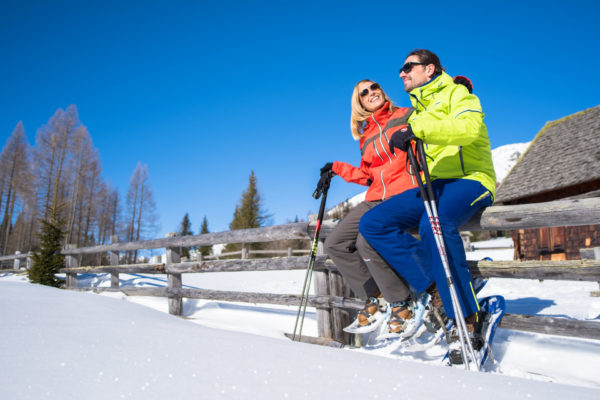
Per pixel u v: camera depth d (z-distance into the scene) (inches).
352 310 127.2
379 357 44.3
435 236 73.9
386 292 87.2
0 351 38.6
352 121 105.4
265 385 32.2
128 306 83.7
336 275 125.5
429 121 75.6
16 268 477.1
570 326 81.0
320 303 124.4
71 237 1222.9
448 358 83.3
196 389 30.9
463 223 82.7
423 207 82.7
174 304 178.1
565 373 77.2
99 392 29.6
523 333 96.0
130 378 32.9
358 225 92.1
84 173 1296.8
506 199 534.6
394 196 87.0
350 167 107.3
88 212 1343.5
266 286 350.3
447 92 82.8
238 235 155.8
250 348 44.9
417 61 92.4
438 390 32.2
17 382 30.8
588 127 541.0
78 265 303.1
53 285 313.4
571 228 465.7
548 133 603.2
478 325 79.3
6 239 1363.2
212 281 388.5
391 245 83.3
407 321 86.3
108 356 39.2
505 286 252.7
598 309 152.3
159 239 198.7
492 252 706.8
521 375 77.1
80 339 45.9
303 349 46.1
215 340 48.9
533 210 82.0
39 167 1233.4
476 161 84.1
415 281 83.0
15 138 1432.1
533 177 534.0
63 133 1270.9
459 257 76.2
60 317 59.0
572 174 473.1
